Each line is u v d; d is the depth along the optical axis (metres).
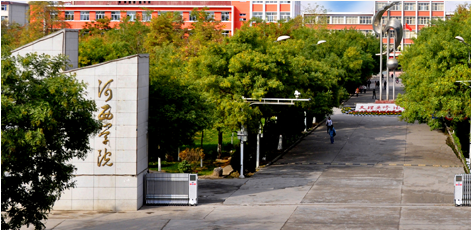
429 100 31.08
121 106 21.41
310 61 40.75
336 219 18.89
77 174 21.56
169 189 22.45
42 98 15.24
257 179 28.00
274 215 19.84
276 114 36.59
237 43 32.78
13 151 14.25
